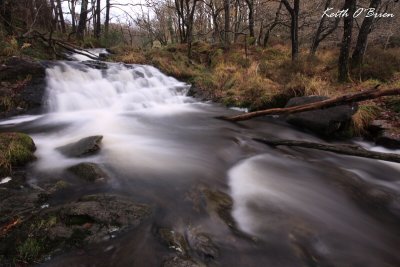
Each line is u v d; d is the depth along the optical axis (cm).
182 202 407
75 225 339
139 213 366
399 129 768
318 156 666
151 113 921
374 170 627
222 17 2792
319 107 721
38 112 823
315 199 478
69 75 963
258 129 816
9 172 455
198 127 796
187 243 334
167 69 1300
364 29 1171
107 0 2069
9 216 356
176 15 2567
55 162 508
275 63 1402
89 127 733
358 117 828
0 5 1273
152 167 507
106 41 1947
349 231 408
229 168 554
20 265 294
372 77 1148
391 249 388
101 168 476
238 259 324
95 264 299
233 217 395
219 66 1424
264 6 2550
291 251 348
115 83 1047
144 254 312
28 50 1137
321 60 1417
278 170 570
